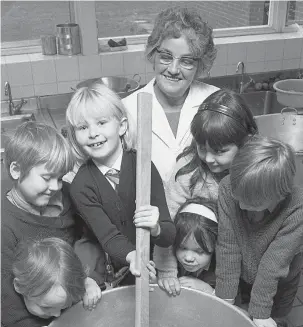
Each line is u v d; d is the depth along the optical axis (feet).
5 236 2.80
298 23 9.80
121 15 8.99
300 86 8.11
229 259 3.28
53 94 8.30
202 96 4.19
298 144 6.26
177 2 9.32
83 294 2.65
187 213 3.30
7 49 8.29
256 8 9.72
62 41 8.16
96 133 2.97
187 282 3.37
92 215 3.10
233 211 3.18
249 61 9.20
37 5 8.35
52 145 2.76
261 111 8.29
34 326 2.79
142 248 2.34
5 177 3.68
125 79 8.11
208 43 3.78
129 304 2.82
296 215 3.01
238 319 2.60
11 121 7.45
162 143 4.11
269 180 2.69
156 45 3.69
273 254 3.08
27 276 2.51
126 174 3.25
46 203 2.93
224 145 3.24
